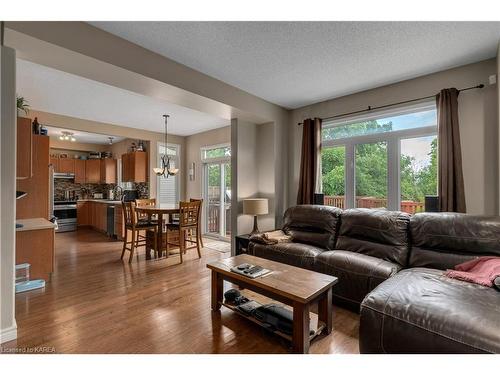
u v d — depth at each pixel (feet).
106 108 14.10
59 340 6.40
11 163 6.33
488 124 8.77
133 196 20.62
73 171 23.53
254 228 13.28
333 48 8.23
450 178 8.95
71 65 7.59
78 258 13.92
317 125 12.87
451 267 7.25
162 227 14.29
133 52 8.00
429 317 4.73
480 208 8.86
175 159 21.68
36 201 11.58
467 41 7.79
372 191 11.75
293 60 9.02
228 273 7.45
